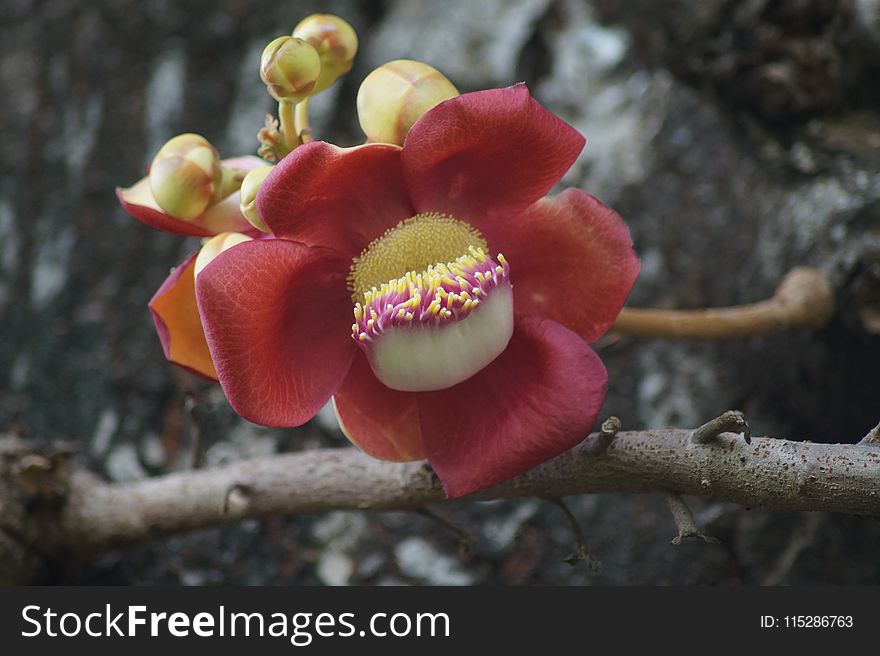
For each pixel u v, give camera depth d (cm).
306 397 63
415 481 67
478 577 78
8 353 83
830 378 77
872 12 75
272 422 62
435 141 62
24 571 74
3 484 74
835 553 76
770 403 79
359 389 65
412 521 79
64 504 74
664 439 63
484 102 62
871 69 77
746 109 80
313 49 63
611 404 80
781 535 77
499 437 63
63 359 82
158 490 73
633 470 63
